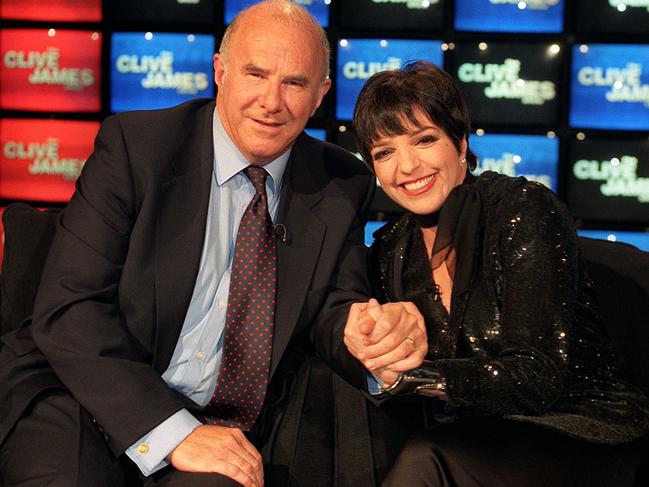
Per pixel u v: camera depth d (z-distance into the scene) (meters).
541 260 1.84
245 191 2.04
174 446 1.75
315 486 1.87
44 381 1.87
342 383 2.26
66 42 3.88
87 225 1.91
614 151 3.79
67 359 1.81
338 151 2.27
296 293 2.02
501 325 1.87
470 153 2.13
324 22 3.79
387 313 1.82
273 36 1.91
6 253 2.24
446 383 1.76
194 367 1.98
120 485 1.81
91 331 1.83
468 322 1.92
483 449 1.71
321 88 2.02
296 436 2.01
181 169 1.99
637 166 3.78
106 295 1.90
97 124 3.90
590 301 1.99
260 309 1.97
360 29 3.79
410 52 3.78
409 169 1.97
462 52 3.78
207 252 1.98
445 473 1.68
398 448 2.01
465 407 1.85
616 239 3.81
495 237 1.92
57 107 3.90
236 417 1.97
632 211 3.80
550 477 1.68
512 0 3.77
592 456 1.74
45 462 1.72
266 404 2.03
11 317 2.18
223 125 2.04
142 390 1.79
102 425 1.78
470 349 1.91
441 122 1.97
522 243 1.87
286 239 2.05
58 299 1.86
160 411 1.77
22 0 3.87
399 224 2.17
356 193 2.19
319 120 3.81
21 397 1.83
